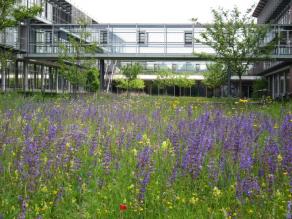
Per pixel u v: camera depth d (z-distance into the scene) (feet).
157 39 127.95
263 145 21.08
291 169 16.89
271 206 14.24
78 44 103.40
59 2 159.43
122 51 129.08
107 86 198.80
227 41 90.99
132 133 24.62
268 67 169.07
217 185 16.42
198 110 40.47
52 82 158.20
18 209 13.76
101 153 20.34
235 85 217.15
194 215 13.74
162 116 35.17
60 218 14.05
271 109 44.21
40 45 135.64
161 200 14.78
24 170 16.39
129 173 17.71
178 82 218.38
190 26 126.72
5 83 118.73
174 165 17.54
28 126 24.50
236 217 13.42
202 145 19.13
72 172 17.21
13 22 68.74
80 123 29.78
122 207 12.31
